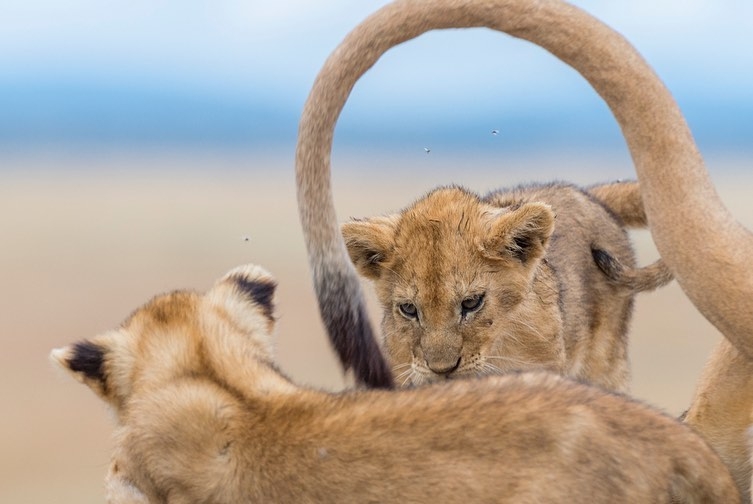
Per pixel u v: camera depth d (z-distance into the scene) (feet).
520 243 43.47
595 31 36.27
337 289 37.50
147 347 35.50
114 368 35.68
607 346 47.57
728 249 34.53
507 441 30.83
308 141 37.83
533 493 30.35
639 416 31.58
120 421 35.47
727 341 37.27
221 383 34.06
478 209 44.75
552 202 47.65
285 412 33.01
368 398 32.91
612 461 30.68
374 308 47.88
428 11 37.45
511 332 43.80
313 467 31.94
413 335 43.21
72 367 35.76
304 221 37.81
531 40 36.86
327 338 37.78
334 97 37.81
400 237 44.16
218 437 33.14
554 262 45.78
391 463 31.32
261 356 35.78
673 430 31.65
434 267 42.91
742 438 37.11
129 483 34.65
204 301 37.04
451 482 30.81
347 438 31.91
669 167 35.24
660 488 30.99
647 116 35.53
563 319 45.06
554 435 30.83
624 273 46.93
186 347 35.17
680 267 34.96
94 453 100.68
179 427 33.55
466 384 32.86
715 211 34.94
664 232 35.19
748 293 34.14
